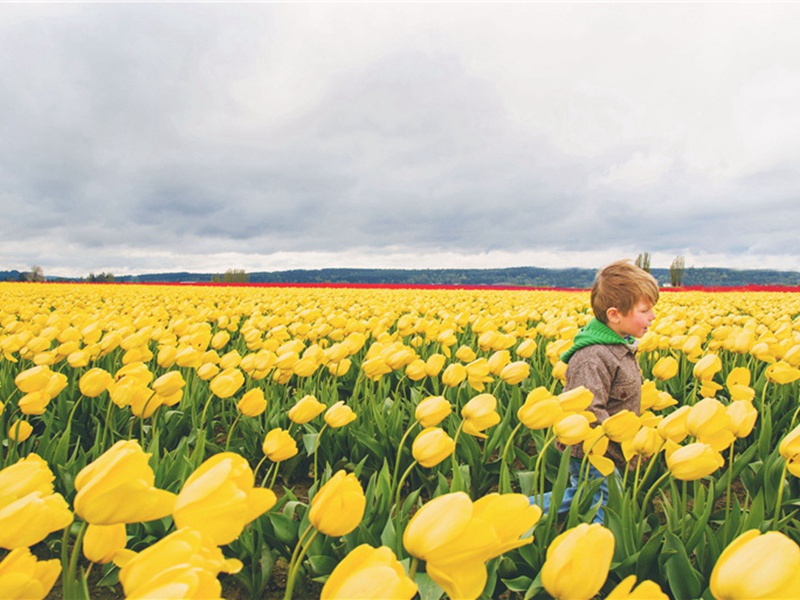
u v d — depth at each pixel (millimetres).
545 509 3158
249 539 2799
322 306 13336
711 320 9609
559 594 1153
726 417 2365
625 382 3572
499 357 4219
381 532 2785
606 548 1134
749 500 4141
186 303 12023
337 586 1044
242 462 1285
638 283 3529
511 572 2643
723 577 1069
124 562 1432
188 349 4191
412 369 4328
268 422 4535
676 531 2811
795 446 2461
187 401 4816
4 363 5855
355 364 6750
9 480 1447
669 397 3881
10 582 1054
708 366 3738
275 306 11078
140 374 3381
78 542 1352
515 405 4875
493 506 1205
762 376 5438
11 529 1197
